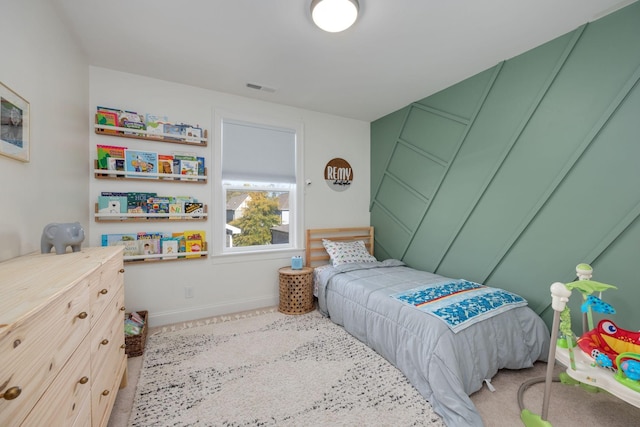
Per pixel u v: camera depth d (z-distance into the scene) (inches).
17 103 47.5
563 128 74.5
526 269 83.1
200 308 107.7
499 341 67.9
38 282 32.1
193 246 104.9
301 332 94.8
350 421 54.6
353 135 144.1
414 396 62.1
